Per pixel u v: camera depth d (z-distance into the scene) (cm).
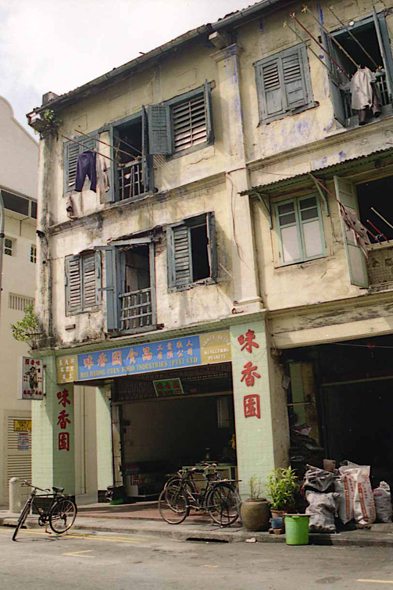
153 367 1177
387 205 1132
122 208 1288
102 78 1325
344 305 977
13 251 1922
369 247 960
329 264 1005
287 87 1103
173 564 713
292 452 1043
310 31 1091
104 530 1046
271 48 1138
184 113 1241
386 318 935
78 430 1927
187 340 1140
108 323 1223
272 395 1016
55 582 613
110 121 1353
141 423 1524
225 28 1173
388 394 1344
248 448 1015
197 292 1144
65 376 1312
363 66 1103
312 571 637
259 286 1073
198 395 1341
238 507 970
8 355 1805
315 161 1044
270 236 1080
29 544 912
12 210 1930
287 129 1089
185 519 1073
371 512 893
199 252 1385
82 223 1356
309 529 853
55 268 1391
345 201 973
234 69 1166
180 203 1207
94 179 1323
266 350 1028
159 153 1230
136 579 622
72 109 1437
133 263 1309
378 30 985
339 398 1304
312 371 1216
